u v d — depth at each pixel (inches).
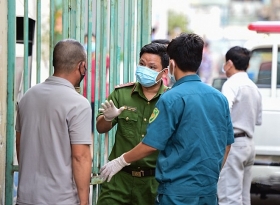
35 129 191.8
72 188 191.3
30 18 286.4
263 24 382.6
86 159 190.1
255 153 354.6
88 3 250.8
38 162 191.0
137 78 225.8
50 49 245.3
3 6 231.8
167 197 193.9
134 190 227.5
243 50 318.3
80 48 197.3
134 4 261.1
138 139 227.5
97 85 256.4
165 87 230.8
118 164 201.9
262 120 355.6
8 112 239.0
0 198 233.9
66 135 189.2
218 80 406.0
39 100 192.7
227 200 313.3
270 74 380.5
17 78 272.4
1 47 231.3
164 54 225.1
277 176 353.1
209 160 195.6
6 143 238.7
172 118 193.6
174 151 195.3
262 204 390.9
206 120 195.9
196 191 193.6
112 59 258.8
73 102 190.2
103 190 231.5
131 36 261.3
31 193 189.8
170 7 1374.3
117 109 215.9
